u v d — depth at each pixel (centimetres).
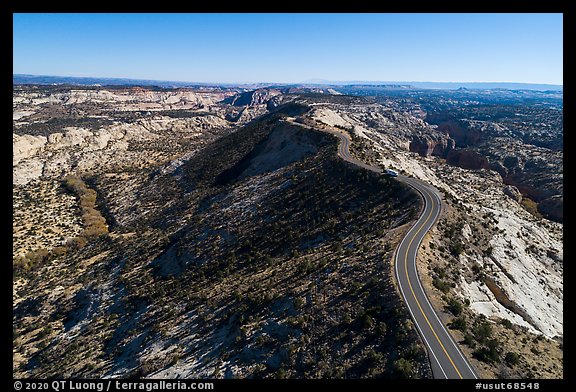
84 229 9569
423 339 3070
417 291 3672
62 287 6675
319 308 3775
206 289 5138
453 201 5997
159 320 4784
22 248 8381
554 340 4075
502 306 4325
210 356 3722
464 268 4547
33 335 5441
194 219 7925
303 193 6838
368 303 3647
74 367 4362
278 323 3756
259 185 8231
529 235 6350
